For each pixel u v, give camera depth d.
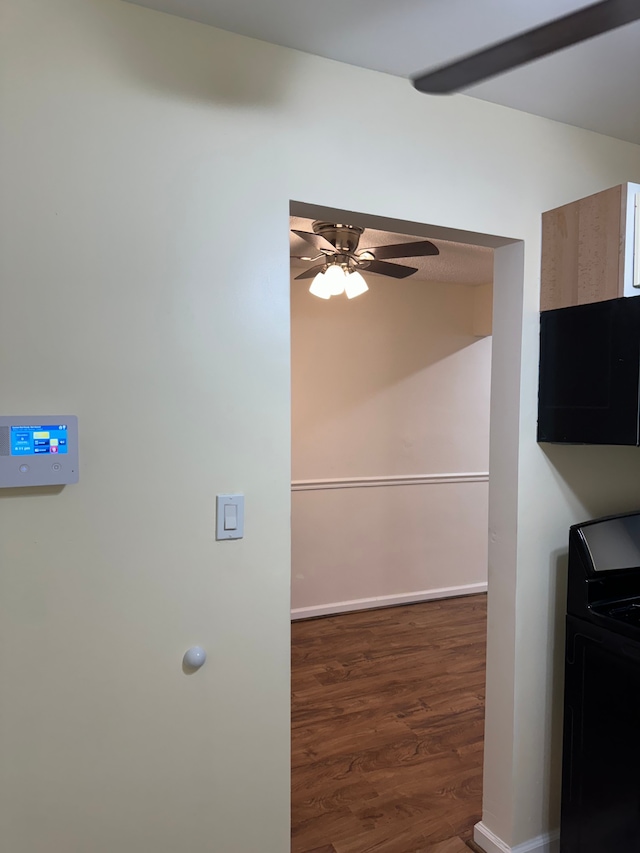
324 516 3.97
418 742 2.48
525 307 1.79
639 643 1.52
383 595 4.18
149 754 1.36
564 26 0.76
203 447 1.38
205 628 1.40
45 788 1.27
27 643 1.25
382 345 4.12
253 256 1.40
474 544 4.49
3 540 1.22
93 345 1.27
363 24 1.33
